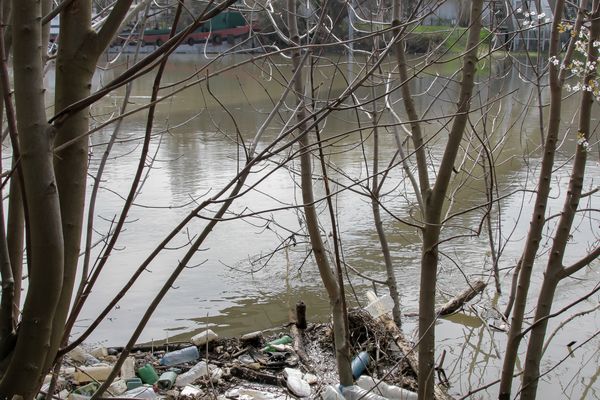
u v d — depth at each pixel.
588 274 7.81
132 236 8.49
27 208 2.09
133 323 6.48
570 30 4.59
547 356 6.16
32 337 2.06
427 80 20.41
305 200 5.11
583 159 4.50
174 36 2.20
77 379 5.19
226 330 6.42
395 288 6.71
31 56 1.94
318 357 5.98
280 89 19.50
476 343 6.53
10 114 2.06
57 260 2.02
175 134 13.95
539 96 5.22
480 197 10.12
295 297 7.12
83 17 2.24
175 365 5.74
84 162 2.29
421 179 4.17
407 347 5.86
